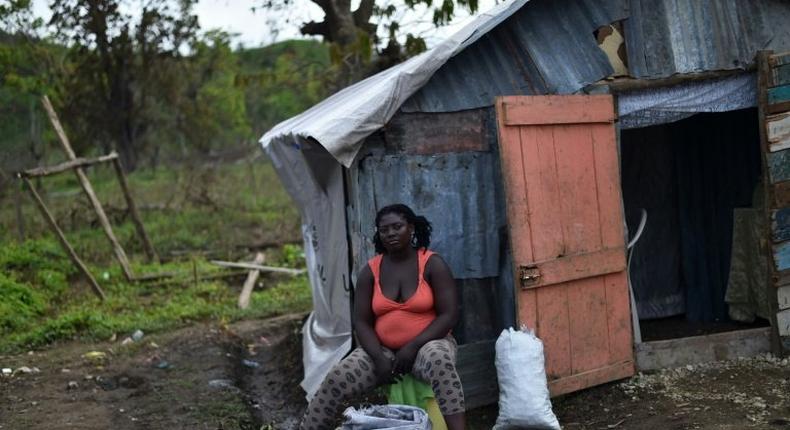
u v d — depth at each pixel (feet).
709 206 24.36
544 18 18.93
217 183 69.26
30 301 31.96
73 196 67.56
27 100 73.31
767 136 19.12
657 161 24.82
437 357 15.08
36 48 62.80
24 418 20.12
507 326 18.65
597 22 19.12
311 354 22.30
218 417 20.44
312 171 21.50
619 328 18.54
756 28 19.84
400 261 16.15
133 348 26.63
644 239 24.85
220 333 28.37
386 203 18.10
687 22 19.52
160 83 76.38
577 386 17.83
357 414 14.23
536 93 18.79
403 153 18.16
